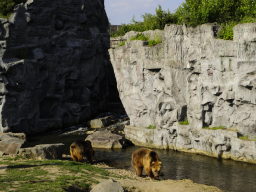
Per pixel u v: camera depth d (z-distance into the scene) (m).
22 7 26.53
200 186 9.83
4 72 22.95
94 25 36.12
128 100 22.78
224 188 11.34
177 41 17.95
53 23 29.52
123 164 15.50
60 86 29.09
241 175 12.91
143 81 20.70
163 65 18.91
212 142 16.17
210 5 19.33
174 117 18.34
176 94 18.27
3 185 7.47
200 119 17.05
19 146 14.40
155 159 11.07
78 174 10.12
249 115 14.95
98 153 18.22
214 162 15.27
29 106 25.36
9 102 23.39
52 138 24.17
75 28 32.53
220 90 15.93
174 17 22.92
